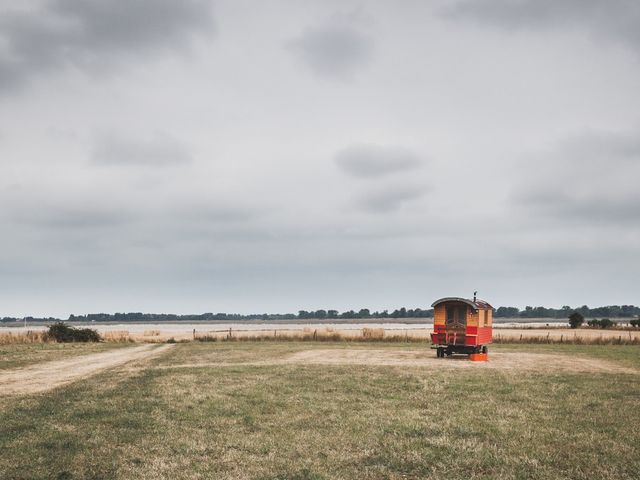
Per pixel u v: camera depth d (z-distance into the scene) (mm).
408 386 19484
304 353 36719
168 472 9445
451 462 10086
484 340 35344
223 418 13750
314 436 11953
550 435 12109
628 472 9539
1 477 9078
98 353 36438
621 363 30297
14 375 23516
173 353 36531
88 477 9148
